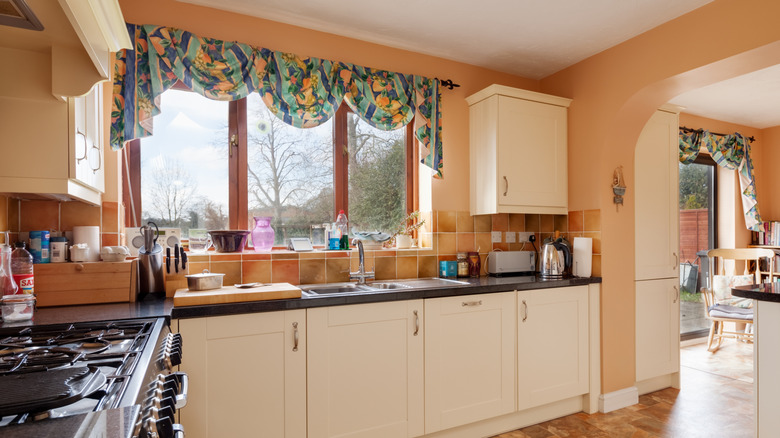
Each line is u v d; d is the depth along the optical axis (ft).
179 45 7.38
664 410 9.57
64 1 3.20
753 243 16.10
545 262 9.85
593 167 9.88
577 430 8.60
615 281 9.85
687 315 15.46
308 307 6.62
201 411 5.92
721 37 7.55
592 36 9.05
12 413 2.21
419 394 7.53
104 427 2.07
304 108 8.37
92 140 5.96
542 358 8.86
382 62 9.42
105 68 4.46
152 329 4.61
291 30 8.53
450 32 8.89
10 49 4.73
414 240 10.34
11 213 6.12
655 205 10.73
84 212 6.89
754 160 16.17
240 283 8.00
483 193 9.78
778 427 6.51
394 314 7.33
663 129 11.00
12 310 4.95
